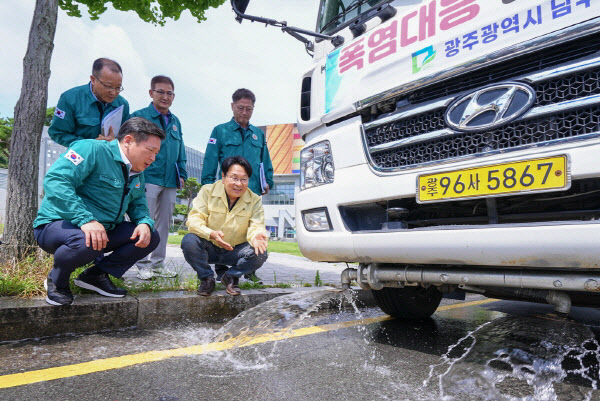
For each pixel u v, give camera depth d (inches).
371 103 93.4
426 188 80.7
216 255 138.3
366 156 92.8
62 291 104.8
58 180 101.4
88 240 96.7
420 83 85.4
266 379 77.4
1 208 202.1
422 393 71.5
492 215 74.0
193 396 68.5
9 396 66.4
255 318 126.6
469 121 77.0
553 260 64.3
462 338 109.0
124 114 155.9
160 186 171.3
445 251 75.5
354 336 110.3
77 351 92.1
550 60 70.2
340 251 94.3
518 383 76.6
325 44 116.5
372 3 112.9
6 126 880.3
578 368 85.7
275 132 2481.5
